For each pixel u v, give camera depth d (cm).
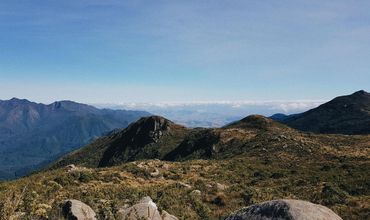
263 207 927
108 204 1307
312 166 6612
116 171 5238
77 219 1408
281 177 5594
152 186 4319
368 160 6988
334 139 9394
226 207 3175
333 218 879
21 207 922
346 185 4597
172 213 2577
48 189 3400
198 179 5094
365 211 2747
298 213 869
